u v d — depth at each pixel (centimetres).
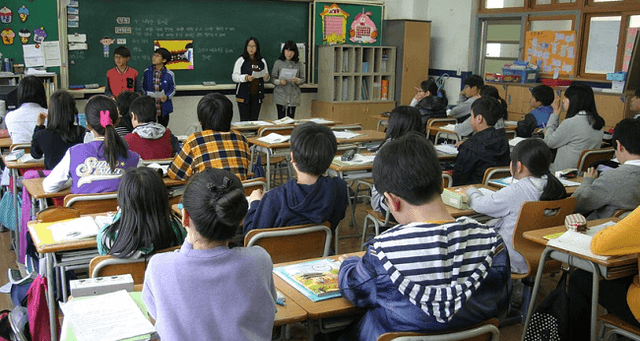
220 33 800
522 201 274
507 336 290
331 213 253
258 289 150
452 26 909
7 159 383
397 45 902
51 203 340
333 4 868
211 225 143
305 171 245
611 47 724
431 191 152
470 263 147
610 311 229
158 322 144
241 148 324
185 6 768
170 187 329
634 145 284
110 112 309
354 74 875
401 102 911
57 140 350
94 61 724
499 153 392
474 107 400
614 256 216
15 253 404
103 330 148
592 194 292
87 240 221
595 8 731
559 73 780
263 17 826
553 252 237
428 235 145
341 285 164
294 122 594
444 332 150
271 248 237
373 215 352
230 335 145
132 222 204
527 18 809
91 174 290
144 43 751
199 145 313
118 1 725
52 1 684
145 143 378
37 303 224
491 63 873
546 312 236
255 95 796
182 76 785
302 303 173
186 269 143
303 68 828
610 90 695
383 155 156
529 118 566
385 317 152
